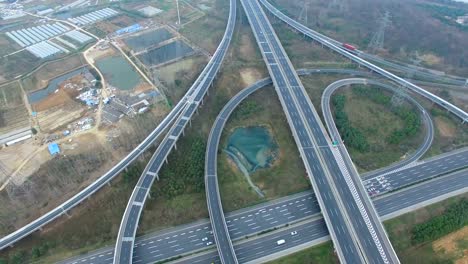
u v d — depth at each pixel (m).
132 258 146.00
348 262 136.38
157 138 197.88
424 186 174.62
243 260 145.25
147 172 176.38
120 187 173.50
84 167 184.12
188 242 152.62
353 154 193.25
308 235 154.25
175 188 172.62
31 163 186.75
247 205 168.00
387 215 161.38
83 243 152.62
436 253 146.38
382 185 175.50
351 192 164.12
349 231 147.25
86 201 167.38
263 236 154.38
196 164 183.12
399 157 191.75
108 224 158.75
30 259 147.25
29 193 168.88
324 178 171.88
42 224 153.00
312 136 197.62
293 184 177.88
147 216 161.50
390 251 140.00
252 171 186.75
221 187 176.88
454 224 153.50
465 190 172.12
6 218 160.25
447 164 186.75
